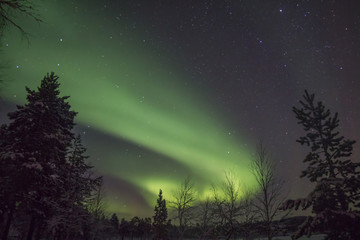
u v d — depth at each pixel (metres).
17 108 17.92
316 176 13.18
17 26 3.78
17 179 16.08
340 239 11.39
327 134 13.67
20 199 16.39
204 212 22.28
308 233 11.64
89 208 30.45
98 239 34.59
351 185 11.94
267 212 14.25
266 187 14.98
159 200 44.06
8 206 16.31
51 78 20.23
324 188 12.25
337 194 12.14
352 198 12.02
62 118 20.00
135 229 77.88
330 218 11.47
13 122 17.44
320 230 12.02
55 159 19.28
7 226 16.16
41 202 17.88
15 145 16.86
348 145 12.89
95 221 30.84
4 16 3.69
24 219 21.72
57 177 18.91
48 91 19.30
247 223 15.42
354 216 10.81
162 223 41.22
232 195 17.48
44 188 17.94
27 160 16.66
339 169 12.83
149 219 79.81
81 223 24.00
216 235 20.16
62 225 21.34
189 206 24.34
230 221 16.48
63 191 21.38
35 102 18.28
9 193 16.08
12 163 16.22
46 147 17.73
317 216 11.62
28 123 17.42
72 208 22.81
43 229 22.36
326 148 13.50
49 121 18.52
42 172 17.20
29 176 16.50
